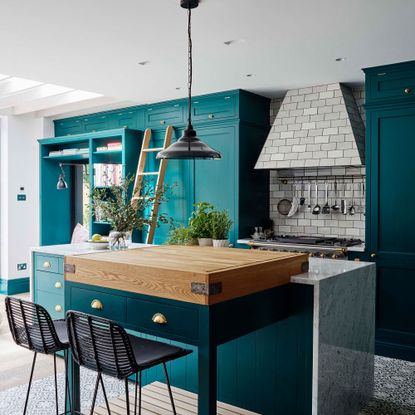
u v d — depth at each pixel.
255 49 3.84
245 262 2.43
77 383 2.73
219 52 3.92
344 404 2.90
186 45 3.74
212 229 4.33
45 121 7.21
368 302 3.22
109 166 6.25
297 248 4.75
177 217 5.79
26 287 7.13
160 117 5.95
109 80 4.84
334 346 2.75
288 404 2.76
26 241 7.14
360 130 4.95
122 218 4.23
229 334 2.19
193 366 3.13
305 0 2.90
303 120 5.07
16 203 7.00
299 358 2.71
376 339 4.37
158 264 2.37
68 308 2.73
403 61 4.15
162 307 2.25
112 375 2.09
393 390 3.54
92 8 3.03
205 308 2.09
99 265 2.53
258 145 5.54
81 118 6.94
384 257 4.31
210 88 5.19
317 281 2.57
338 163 4.70
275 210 5.74
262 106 5.60
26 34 3.51
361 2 2.93
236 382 2.97
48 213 7.21
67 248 4.50
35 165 7.27
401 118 4.22
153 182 5.96
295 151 5.00
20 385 3.67
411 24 3.29
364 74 4.58
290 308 2.68
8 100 6.34
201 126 5.54
